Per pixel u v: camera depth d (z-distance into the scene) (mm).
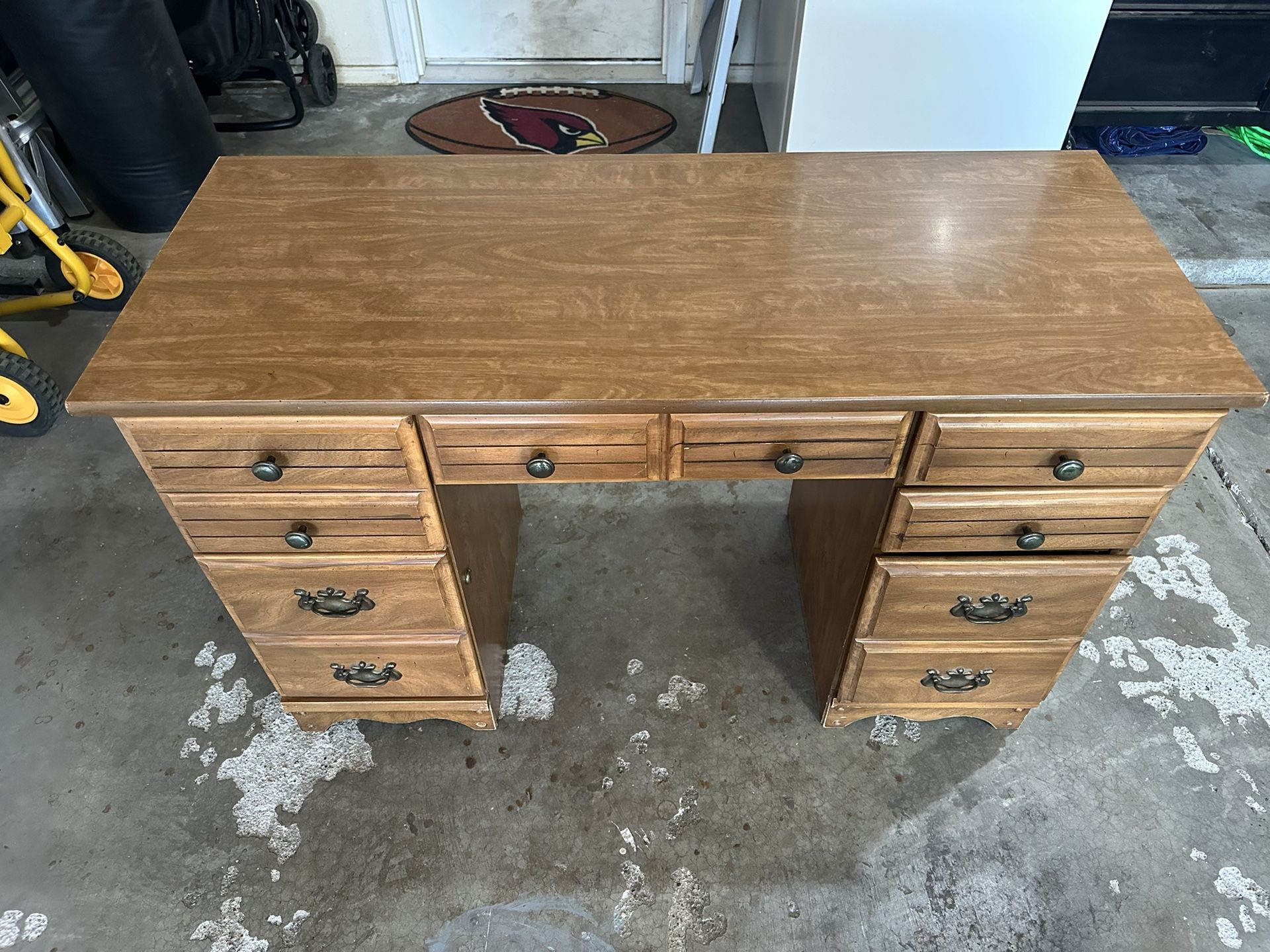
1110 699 1814
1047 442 1208
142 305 1289
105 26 2535
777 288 1320
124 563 2078
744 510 2209
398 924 1519
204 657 1900
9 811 1659
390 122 3617
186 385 1157
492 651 1729
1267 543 2100
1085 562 1377
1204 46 2914
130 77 2660
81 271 2467
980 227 1443
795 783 1690
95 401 1136
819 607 1776
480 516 1634
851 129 2732
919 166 1587
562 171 1581
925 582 1391
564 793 1680
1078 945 1483
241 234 1432
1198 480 2242
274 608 1446
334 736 1770
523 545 2127
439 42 3785
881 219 1458
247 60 3217
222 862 1592
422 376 1173
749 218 1464
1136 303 1294
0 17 2484
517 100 3729
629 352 1212
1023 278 1341
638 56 3830
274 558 1373
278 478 1232
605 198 1513
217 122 3580
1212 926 1499
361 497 1275
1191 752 1729
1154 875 1562
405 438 1189
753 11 3570
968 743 1752
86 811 1660
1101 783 1688
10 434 2346
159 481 1253
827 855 1595
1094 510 1305
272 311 1281
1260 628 1930
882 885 1557
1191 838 1608
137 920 1522
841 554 1577
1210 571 2039
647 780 1697
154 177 2896
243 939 1500
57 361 2557
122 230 3070
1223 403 1155
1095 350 1213
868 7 2416
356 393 1146
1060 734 1762
